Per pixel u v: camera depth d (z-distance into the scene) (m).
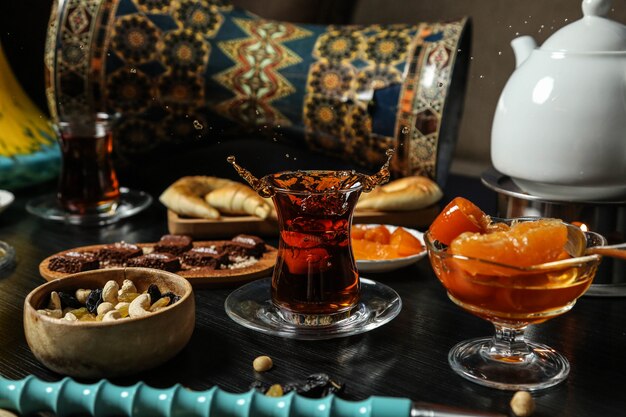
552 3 1.45
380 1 1.65
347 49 1.35
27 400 0.65
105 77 1.38
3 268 1.03
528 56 0.98
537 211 0.94
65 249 1.11
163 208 1.33
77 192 1.22
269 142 1.63
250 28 1.41
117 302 0.80
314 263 0.80
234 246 1.03
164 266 0.95
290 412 0.60
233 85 1.40
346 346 0.79
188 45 1.39
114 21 1.37
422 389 0.70
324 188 0.83
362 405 0.60
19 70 1.82
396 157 1.32
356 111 1.33
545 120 0.90
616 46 0.90
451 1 1.57
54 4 1.40
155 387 0.71
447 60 1.27
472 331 0.83
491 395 0.69
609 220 0.91
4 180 1.39
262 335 0.82
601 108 0.88
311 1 1.67
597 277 0.92
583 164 0.89
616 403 0.68
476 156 1.61
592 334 0.82
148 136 1.43
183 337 0.74
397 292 0.95
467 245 0.68
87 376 0.71
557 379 0.71
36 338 0.71
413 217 1.19
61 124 1.20
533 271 0.66
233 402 0.62
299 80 1.36
